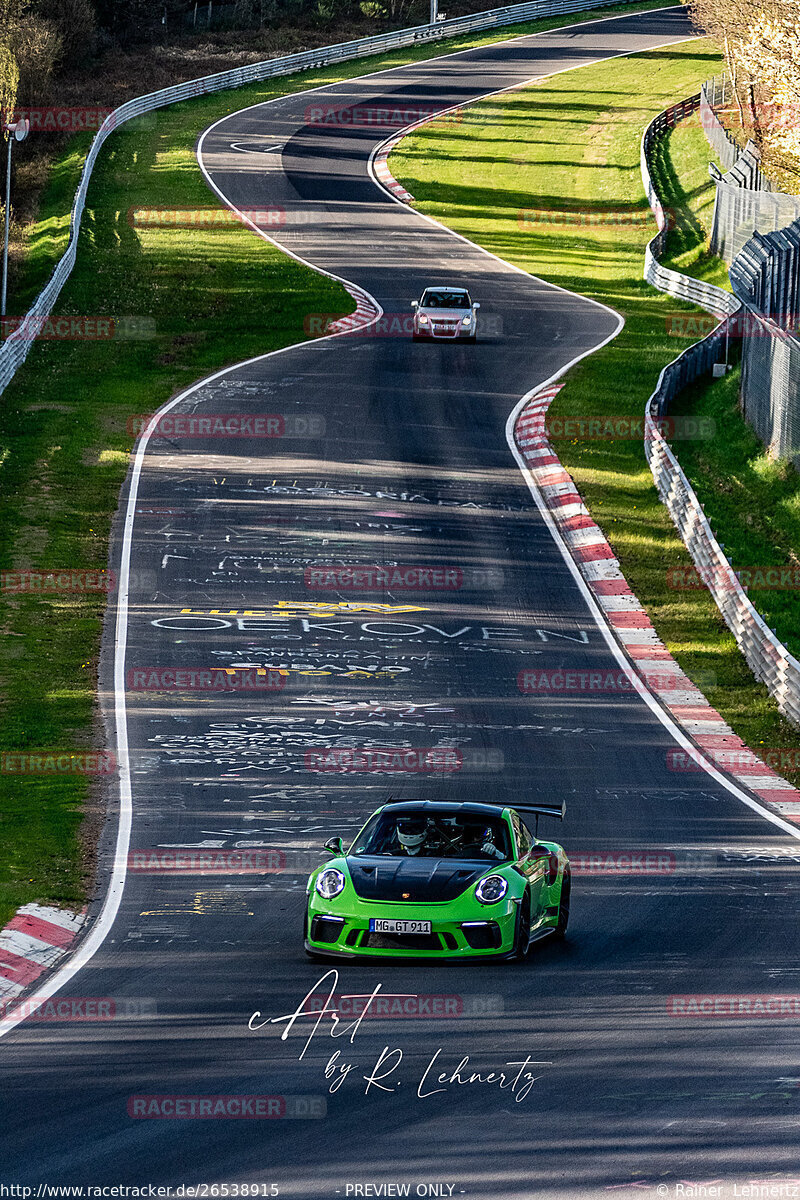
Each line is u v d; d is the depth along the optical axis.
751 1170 13.75
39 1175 13.91
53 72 175.75
